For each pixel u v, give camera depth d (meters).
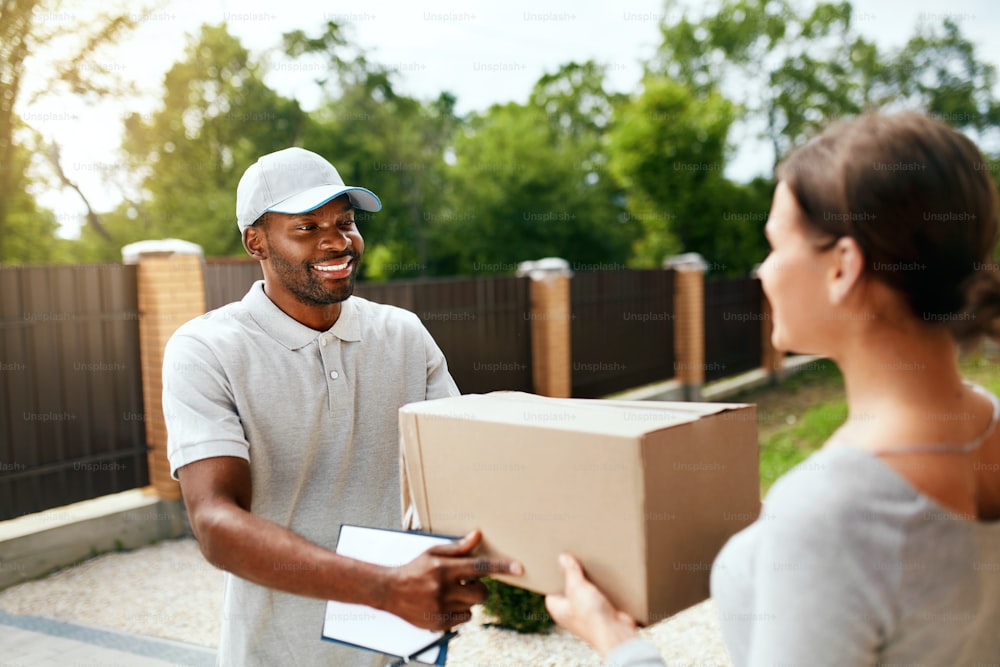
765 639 0.73
